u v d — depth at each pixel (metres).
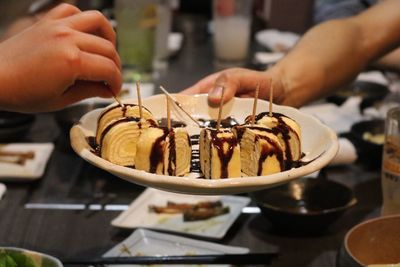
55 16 0.73
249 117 0.74
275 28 2.11
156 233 0.84
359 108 1.23
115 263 0.78
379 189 0.97
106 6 1.83
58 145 1.13
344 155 1.02
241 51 1.69
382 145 1.01
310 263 0.80
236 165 0.67
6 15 1.44
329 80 0.97
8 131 1.12
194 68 1.63
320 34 0.99
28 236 0.85
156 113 0.79
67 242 0.84
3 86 0.66
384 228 0.73
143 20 1.50
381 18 1.04
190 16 2.24
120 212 0.92
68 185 0.99
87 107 1.11
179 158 0.68
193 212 0.90
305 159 0.71
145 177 0.62
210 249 0.82
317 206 0.89
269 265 0.79
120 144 0.69
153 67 1.57
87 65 0.66
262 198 0.88
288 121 0.71
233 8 1.64
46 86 0.66
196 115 0.80
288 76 0.93
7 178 0.99
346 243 0.70
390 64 1.29
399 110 0.84
